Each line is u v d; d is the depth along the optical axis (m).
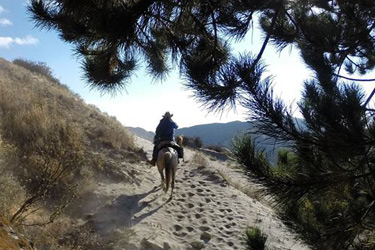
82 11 3.62
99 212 8.88
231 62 3.02
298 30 4.08
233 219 10.69
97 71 4.76
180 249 8.39
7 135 10.14
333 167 2.75
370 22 3.55
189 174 14.32
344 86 2.54
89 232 7.72
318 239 3.38
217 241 9.18
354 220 3.01
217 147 32.31
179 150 11.22
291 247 9.55
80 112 15.70
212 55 4.23
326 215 3.53
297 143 2.71
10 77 15.86
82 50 4.68
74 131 11.95
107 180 10.93
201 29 4.33
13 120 10.85
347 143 2.46
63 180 9.05
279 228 10.77
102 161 11.62
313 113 2.54
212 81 3.21
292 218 3.61
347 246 3.18
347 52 3.73
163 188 11.09
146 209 9.91
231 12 3.96
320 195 3.13
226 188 13.30
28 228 6.65
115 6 3.67
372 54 3.88
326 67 3.74
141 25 4.07
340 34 3.62
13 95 12.66
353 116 2.43
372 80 3.63
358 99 2.44
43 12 4.13
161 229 9.02
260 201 13.73
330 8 3.85
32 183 8.55
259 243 4.54
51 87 17.75
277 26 4.48
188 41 4.51
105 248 7.45
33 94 13.98
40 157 9.49
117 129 15.68
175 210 10.43
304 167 2.93
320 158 2.82
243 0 3.70
